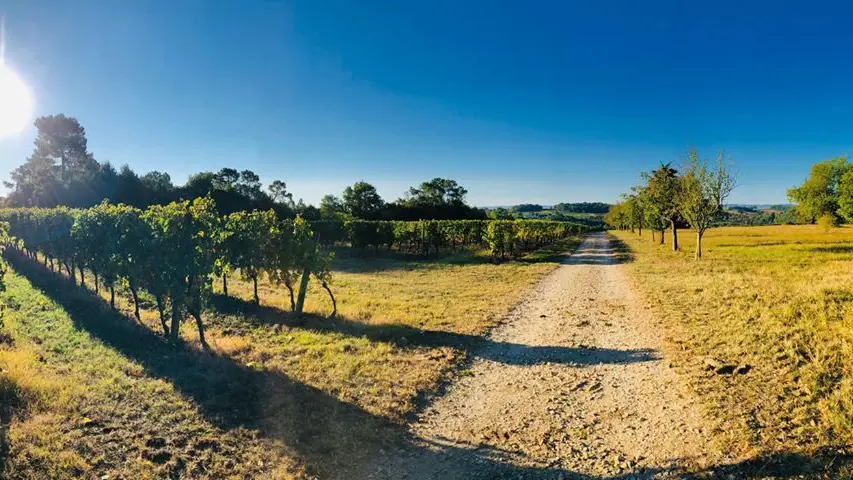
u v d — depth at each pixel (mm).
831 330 10258
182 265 11016
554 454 6324
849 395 7051
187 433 6559
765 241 45062
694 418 7035
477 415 7680
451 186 116438
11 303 13547
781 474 5379
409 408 7867
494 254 34188
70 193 63281
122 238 11922
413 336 12469
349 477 5777
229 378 8773
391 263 33750
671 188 38188
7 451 5523
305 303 16969
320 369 9523
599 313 15148
